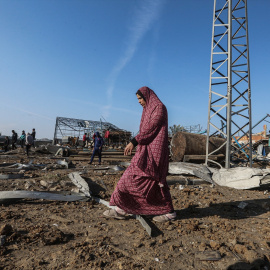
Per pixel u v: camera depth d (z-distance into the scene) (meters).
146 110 3.43
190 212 4.17
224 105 9.83
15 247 2.60
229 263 2.40
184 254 2.60
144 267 2.29
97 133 12.53
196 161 11.73
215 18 10.38
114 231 3.19
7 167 9.07
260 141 19.78
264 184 6.18
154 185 3.32
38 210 4.05
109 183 6.15
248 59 10.12
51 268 2.23
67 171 8.62
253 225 3.61
